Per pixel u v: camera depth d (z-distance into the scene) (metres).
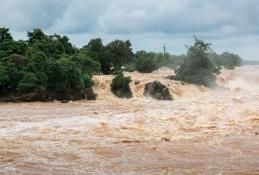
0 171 20.48
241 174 20.14
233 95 53.31
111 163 22.12
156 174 20.20
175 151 24.61
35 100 47.88
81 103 47.25
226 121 33.00
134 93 54.56
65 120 34.66
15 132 29.91
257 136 28.38
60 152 24.33
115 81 55.09
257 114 35.19
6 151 24.39
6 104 45.53
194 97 52.88
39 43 54.03
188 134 29.09
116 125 32.31
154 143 26.64
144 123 32.97
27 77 47.78
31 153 24.02
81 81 50.56
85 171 20.66
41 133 29.66
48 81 49.12
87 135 29.06
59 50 56.59
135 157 23.33
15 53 52.72
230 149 24.98
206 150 24.80
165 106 42.41
